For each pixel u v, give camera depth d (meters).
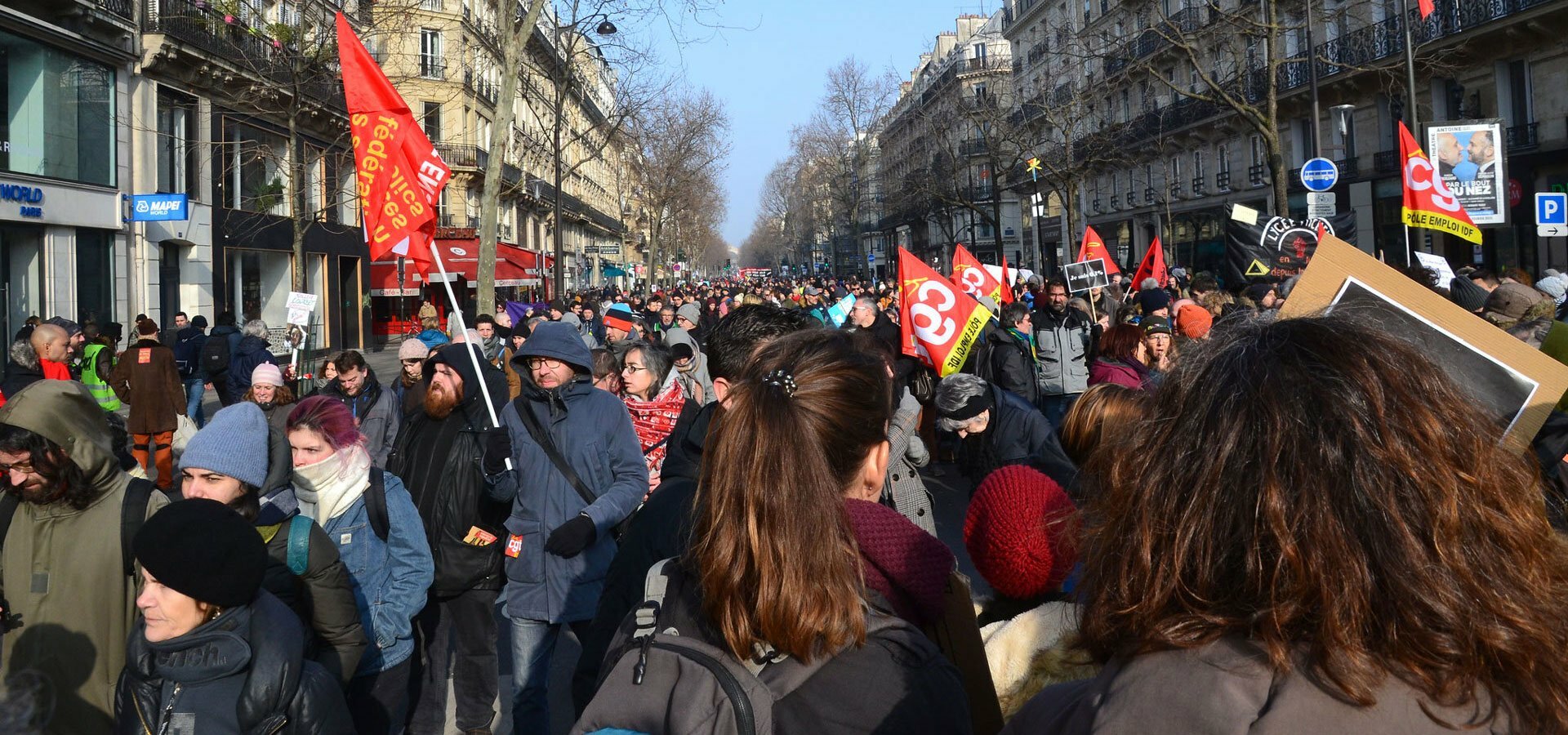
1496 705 1.17
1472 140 14.31
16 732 3.24
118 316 24.00
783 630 1.76
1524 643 1.16
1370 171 32.41
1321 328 1.34
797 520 1.79
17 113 20.84
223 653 2.65
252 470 3.24
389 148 6.08
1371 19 31.58
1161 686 1.24
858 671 1.79
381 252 6.07
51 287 21.84
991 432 5.41
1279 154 20.45
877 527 1.95
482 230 16.53
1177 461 1.31
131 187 24.34
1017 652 2.54
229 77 27.22
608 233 82.62
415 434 4.93
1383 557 1.18
